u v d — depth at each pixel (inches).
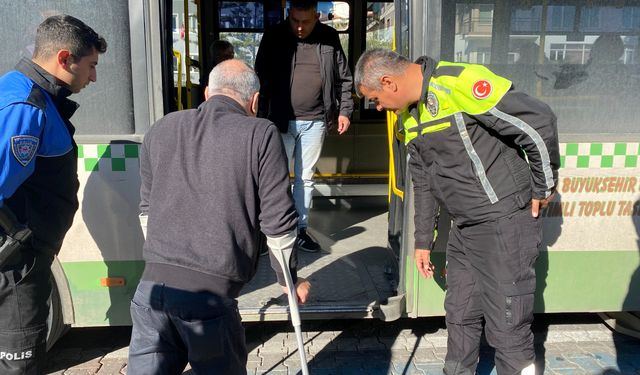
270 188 79.0
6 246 87.3
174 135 81.9
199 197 78.4
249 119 81.1
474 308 109.4
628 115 122.7
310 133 166.2
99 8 115.3
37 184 92.8
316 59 161.3
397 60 95.3
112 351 137.3
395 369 127.2
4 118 83.2
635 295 130.0
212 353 79.4
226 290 79.4
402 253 128.4
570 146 122.6
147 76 117.3
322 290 140.7
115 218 121.3
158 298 78.5
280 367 128.0
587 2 118.5
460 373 112.3
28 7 113.2
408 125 100.5
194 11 209.8
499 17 118.0
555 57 119.8
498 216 96.3
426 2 116.3
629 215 126.3
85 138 117.9
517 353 99.5
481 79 89.7
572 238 126.5
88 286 124.0
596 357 132.8
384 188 232.2
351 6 223.9
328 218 214.8
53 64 91.4
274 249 80.3
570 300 129.7
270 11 220.8
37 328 95.5
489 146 94.3
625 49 120.4
